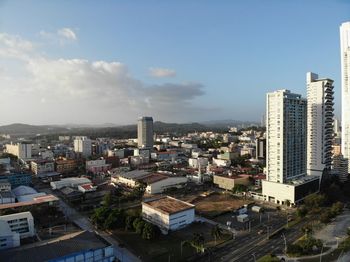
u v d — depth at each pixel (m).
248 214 190.00
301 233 154.50
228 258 125.44
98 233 155.25
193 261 123.00
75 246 116.94
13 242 134.12
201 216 185.12
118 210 166.50
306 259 123.56
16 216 154.12
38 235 154.75
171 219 158.25
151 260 124.25
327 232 155.50
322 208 194.62
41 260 105.56
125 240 145.62
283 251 131.88
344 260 121.94
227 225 166.88
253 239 146.75
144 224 150.12
